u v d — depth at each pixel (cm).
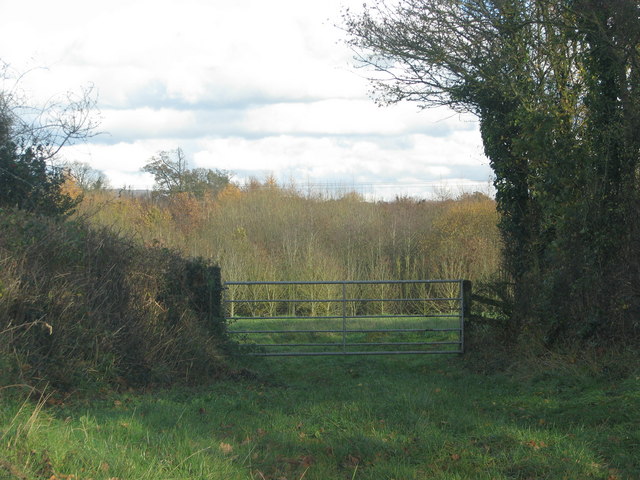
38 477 465
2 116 1337
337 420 760
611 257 1016
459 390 983
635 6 972
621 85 1027
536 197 1144
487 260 2336
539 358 1069
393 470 564
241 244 2512
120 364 926
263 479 544
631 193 1002
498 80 1190
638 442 621
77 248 937
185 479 511
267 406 860
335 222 2848
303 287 2214
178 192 3503
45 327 826
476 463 587
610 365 924
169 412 765
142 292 1025
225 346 1233
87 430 614
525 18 1126
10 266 824
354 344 1324
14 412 609
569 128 1102
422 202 3191
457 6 1205
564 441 642
